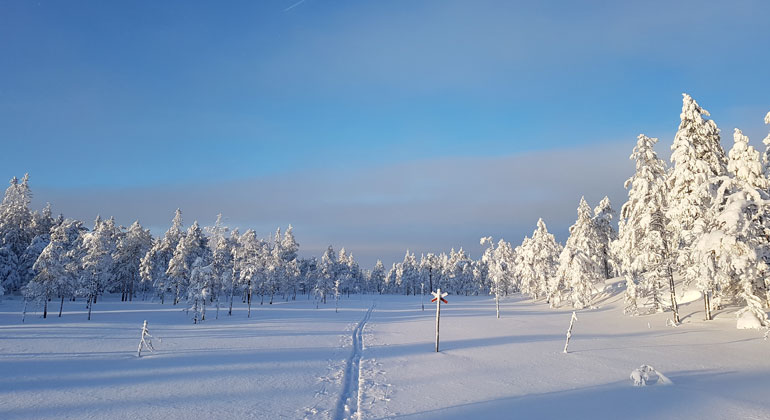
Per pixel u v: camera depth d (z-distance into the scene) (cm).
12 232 6356
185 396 1270
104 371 1656
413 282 13300
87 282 4403
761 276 2350
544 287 5850
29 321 3878
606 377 1395
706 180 2589
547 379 1391
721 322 2514
